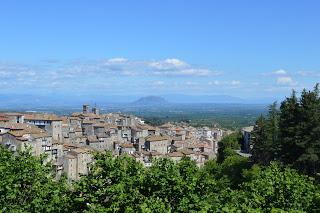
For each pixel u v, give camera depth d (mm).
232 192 26281
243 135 154250
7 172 26812
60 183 27062
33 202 24797
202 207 21844
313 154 68750
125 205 22812
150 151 164750
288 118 75938
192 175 26016
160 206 21531
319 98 75062
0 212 24234
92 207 23469
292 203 28516
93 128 196625
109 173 24969
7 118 151125
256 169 73875
